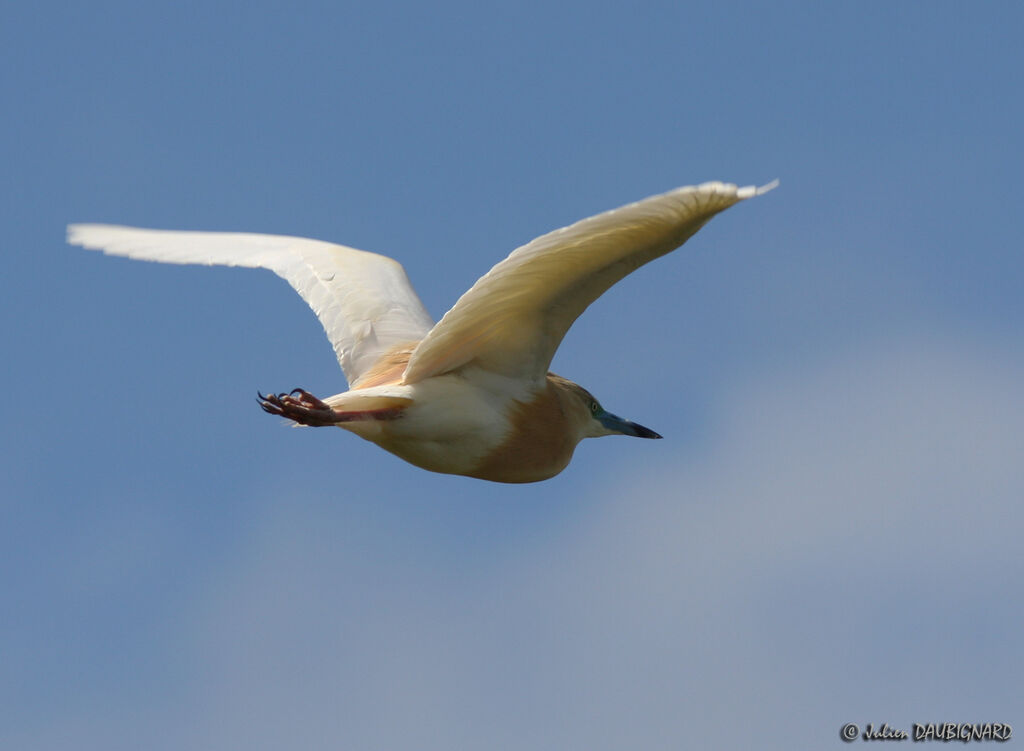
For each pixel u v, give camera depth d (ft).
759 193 31.86
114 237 49.60
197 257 49.52
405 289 49.60
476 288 36.99
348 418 40.19
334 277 49.26
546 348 41.55
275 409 39.27
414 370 41.24
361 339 47.39
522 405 42.42
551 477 44.83
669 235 35.32
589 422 49.55
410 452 42.47
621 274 37.70
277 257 50.31
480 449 42.39
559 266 37.22
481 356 41.55
